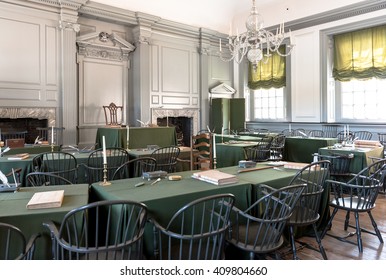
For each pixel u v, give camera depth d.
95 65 7.26
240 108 9.07
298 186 2.13
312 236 3.16
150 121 7.94
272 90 9.02
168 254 1.86
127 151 4.49
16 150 4.39
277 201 2.13
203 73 9.03
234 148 5.52
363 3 6.66
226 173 2.91
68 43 6.57
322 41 7.54
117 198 2.09
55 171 3.71
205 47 9.01
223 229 1.87
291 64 8.18
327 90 7.56
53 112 6.55
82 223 1.87
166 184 2.52
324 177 2.96
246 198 2.50
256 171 3.06
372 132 6.90
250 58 4.80
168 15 8.16
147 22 7.65
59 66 6.57
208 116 9.22
